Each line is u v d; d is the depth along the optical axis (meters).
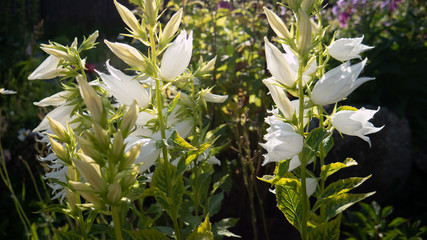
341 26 5.92
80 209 1.30
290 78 1.15
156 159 1.34
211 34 3.55
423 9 6.06
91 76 5.12
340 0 5.70
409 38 4.88
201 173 1.82
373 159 3.63
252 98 3.44
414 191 4.12
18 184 3.54
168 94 2.47
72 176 1.22
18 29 7.21
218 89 3.33
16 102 5.13
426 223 3.65
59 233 1.41
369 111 1.25
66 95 1.30
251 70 3.52
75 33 10.94
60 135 1.15
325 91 1.14
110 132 1.17
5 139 4.50
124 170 1.00
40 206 3.16
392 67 4.22
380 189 3.77
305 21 1.08
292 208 1.30
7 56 6.22
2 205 3.36
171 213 1.31
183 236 1.69
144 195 1.31
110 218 2.74
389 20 6.13
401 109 4.04
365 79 1.14
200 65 1.49
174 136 1.19
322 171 1.30
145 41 1.22
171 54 1.20
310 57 1.22
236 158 3.17
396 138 3.86
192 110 1.43
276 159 1.14
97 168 0.99
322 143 1.33
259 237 3.15
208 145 1.27
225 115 3.15
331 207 1.32
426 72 4.38
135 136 1.32
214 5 3.60
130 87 1.20
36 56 6.70
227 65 3.47
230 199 3.29
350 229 3.44
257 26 3.64
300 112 1.17
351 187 1.26
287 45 1.27
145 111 1.24
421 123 4.34
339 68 1.15
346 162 1.29
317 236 1.24
